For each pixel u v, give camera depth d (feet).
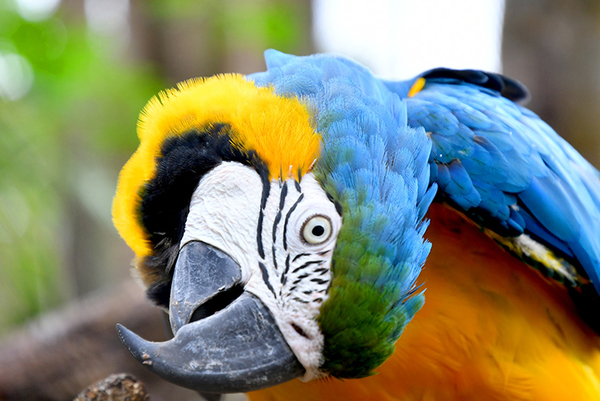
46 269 16.90
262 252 5.90
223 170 6.00
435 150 6.97
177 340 5.57
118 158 17.12
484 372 6.98
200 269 5.86
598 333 7.84
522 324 7.07
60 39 14.65
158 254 6.60
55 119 15.67
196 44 18.69
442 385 7.07
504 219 6.87
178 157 6.07
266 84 6.66
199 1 16.74
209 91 6.34
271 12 16.57
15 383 12.23
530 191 7.04
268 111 6.05
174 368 5.50
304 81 6.54
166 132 6.19
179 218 6.28
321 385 6.99
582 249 7.23
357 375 6.04
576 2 15.03
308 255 5.83
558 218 7.11
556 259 7.10
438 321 6.90
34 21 14.19
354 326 5.75
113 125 16.03
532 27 15.28
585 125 15.07
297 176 5.94
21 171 16.01
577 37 15.02
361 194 5.82
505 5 15.69
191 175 6.08
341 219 5.82
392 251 5.82
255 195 5.95
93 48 15.23
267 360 5.73
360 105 6.29
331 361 5.90
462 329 6.91
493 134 7.14
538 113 15.44
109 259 18.45
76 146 16.61
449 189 6.82
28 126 15.57
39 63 14.44
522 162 7.07
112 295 12.92
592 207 8.20
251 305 5.80
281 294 5.83
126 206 6.56
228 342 5.65
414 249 5.98
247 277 5.88
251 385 5.67
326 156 5.93
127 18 18.93
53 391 12.39
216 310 5.89
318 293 5.79
